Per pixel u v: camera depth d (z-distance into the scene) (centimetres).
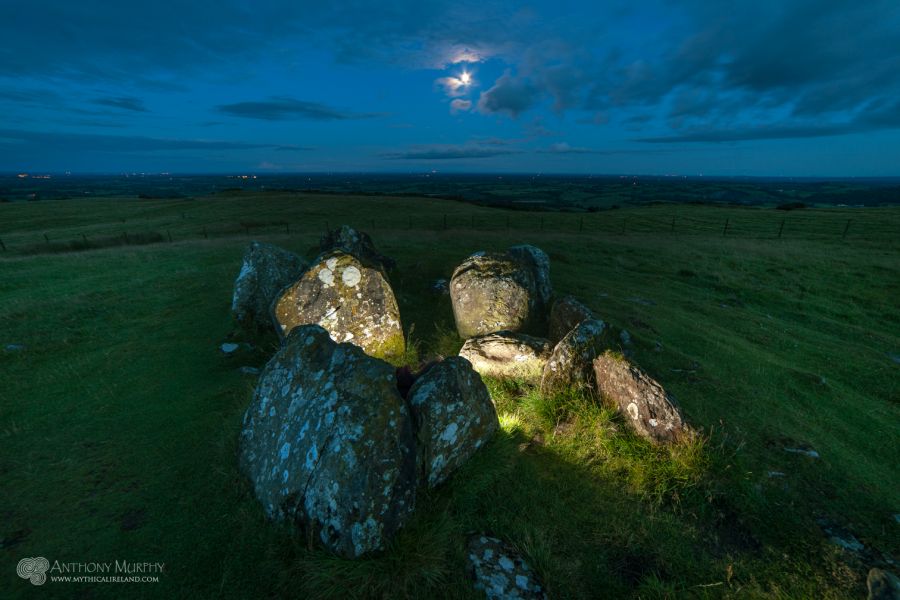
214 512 460
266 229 4147
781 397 866
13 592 365
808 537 482
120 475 518
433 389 510
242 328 1030
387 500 411
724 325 1388
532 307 1126
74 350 925
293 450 459
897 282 2019
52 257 2092
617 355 688
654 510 511
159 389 751
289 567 394
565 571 421
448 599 378
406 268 1750
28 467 532
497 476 537
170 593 370
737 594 411
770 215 4994
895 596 392
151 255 2139
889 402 954
